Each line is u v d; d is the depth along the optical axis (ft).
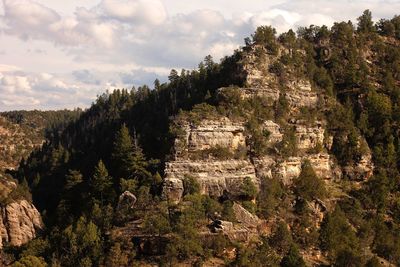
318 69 629.92
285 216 447.83
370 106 606.14
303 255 410.31
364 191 522.88
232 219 405.39
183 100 636.07
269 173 480.23
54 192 630.33
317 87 610.65
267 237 407.85
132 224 403.34
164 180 439.22
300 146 532.73
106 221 409.28
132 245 378.32
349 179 549.13
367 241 453.99
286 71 589.32
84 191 503.61
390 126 595.47
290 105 562.25
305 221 438.81
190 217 384.47
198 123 471.62
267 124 510.58
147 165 466.29
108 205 430.20
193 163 450.30
